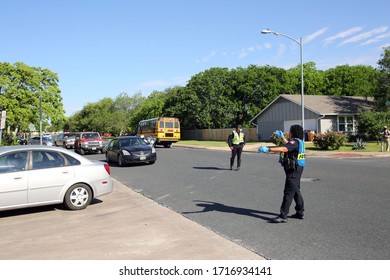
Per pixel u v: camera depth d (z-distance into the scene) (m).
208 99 54.81
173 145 41.38
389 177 12.04
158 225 6.96
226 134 49.78
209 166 16.91
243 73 55.16
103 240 6.11
